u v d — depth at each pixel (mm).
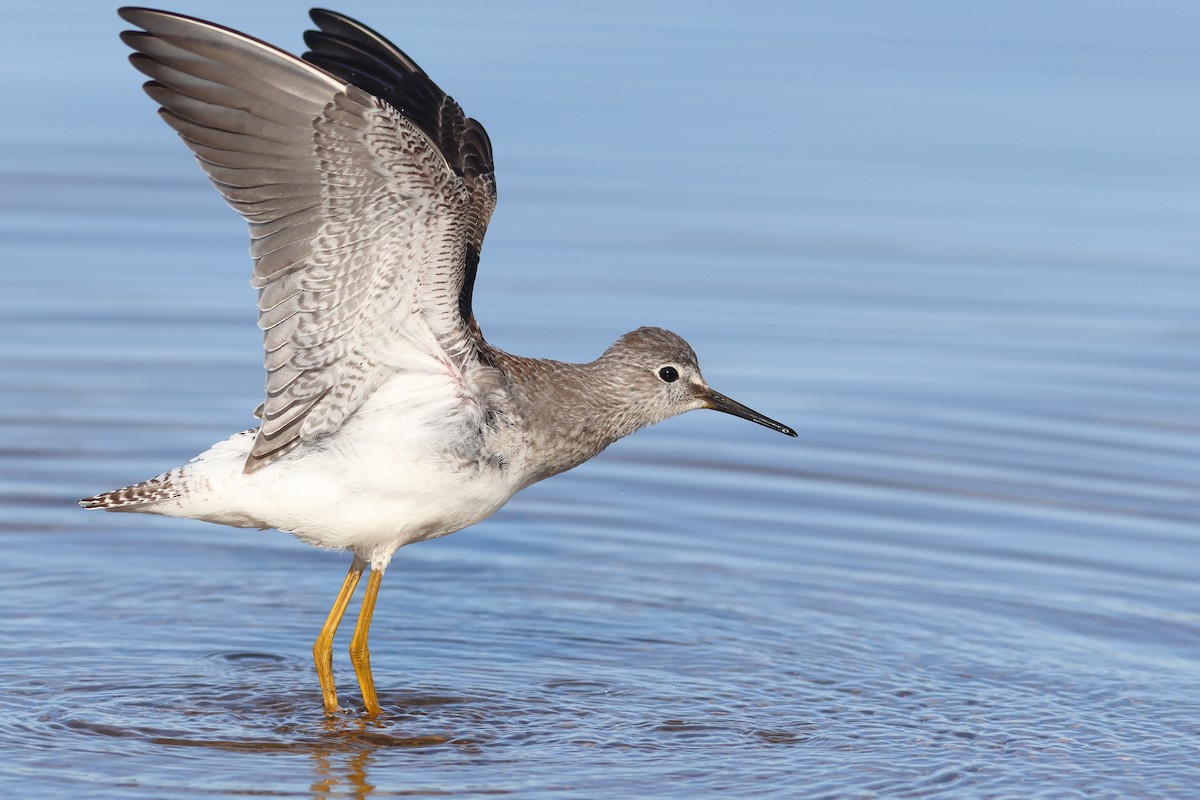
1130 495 17188
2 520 15945
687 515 16750
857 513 16750
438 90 13211
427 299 11320
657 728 12195
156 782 11039
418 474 11750
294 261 11094
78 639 13562
